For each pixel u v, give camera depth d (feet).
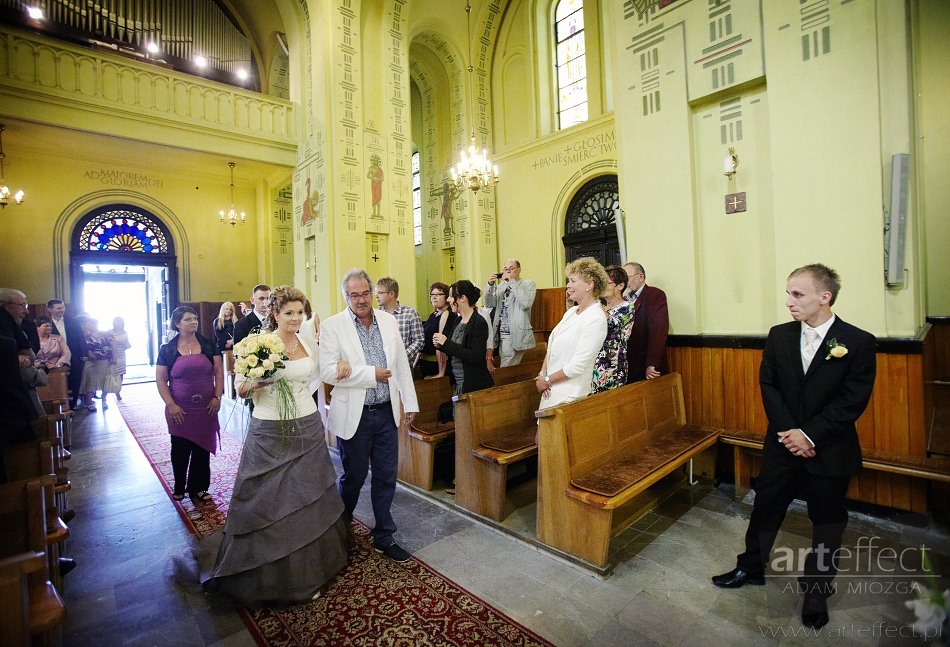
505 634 6.61
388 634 6.68
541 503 8.91
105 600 7.59
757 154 11.54
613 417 9.70
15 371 6.94
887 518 9.56
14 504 5.78
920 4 12.88
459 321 13.44
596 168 27.04
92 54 22.39
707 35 11.95
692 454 10.12
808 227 10.61
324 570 7.68
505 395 11.27
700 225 12.47
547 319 23.08
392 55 27.40
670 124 12.64
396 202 27.27
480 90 32.37
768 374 7.40
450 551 8.97
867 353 6.54
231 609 7.32
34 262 28.86
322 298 25.43
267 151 27.48
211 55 31.24
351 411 8.50
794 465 6.99
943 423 10.18
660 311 11.85
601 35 26.89
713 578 7.74
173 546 9.42
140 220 32.78
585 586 7.72
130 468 14.34
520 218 31.32
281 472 7.49
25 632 4.35
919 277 10.43
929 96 12.93
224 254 35.58
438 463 13.26
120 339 24.43
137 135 23.66
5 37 20.35
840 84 10.12
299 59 27.58
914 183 9.91
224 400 24.39
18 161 28.35
